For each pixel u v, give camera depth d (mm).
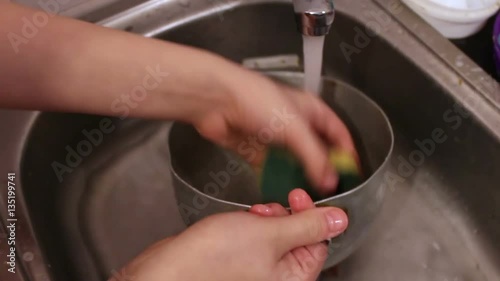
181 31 593
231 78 474
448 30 567
